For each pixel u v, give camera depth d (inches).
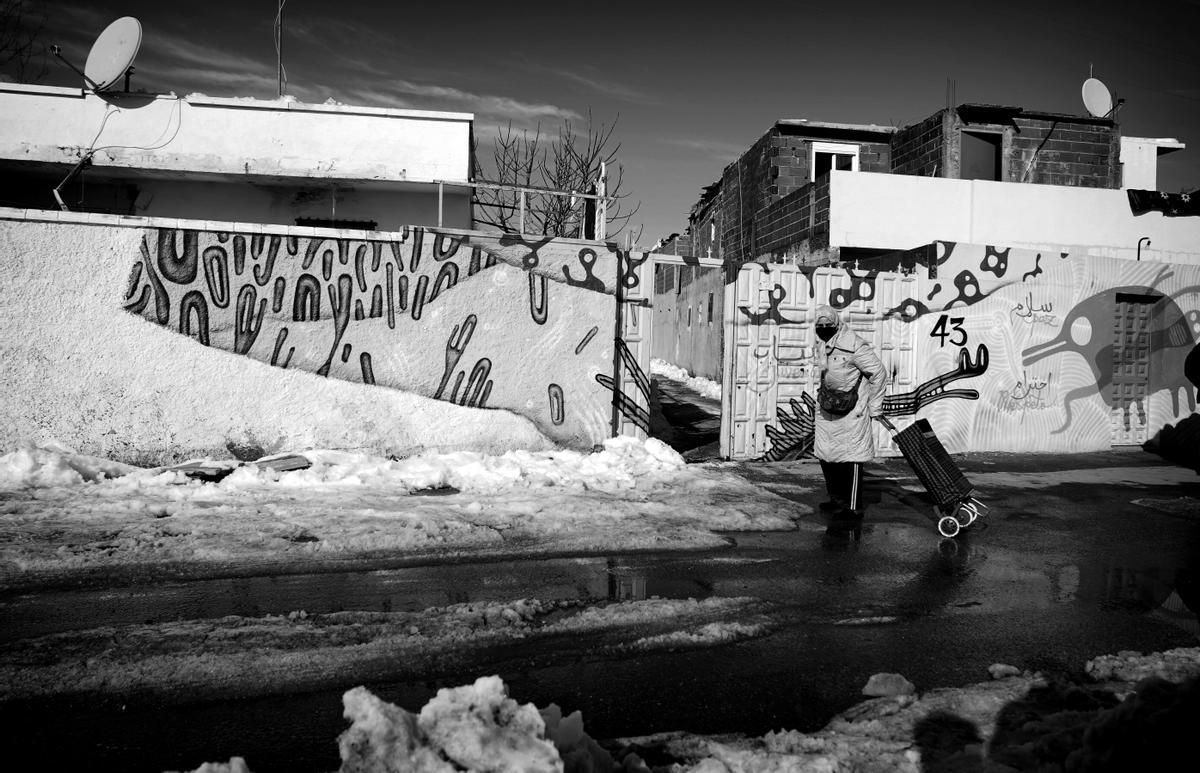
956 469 288.2
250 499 296.7
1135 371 523.2
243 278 366.3
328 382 377.4
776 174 875.4
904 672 167.6
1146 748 112.0
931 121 818.2
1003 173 800.3
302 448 373.4
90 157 536.1
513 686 154.5
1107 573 247.0
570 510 294.2
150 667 156.7
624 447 400.8
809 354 442.6
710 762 121.3
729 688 157.0
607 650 174.1
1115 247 700.7
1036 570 248.4
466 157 575.5
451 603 199.0
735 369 430.0
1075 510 339.0
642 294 419.5
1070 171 808.9
